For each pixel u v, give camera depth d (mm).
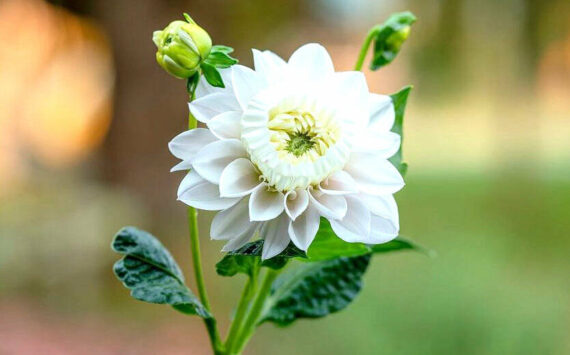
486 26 4105
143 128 2732
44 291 2188
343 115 428
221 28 2879
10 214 2312
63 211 2412
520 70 4152
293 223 421
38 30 3240
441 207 3697
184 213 2779
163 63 437
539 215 3473
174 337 2018
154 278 490
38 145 3332
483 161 4695
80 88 3260
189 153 424
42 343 1826
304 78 433
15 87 3336
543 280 2494
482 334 2002
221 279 2439
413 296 2254
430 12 4230
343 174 425
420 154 5086
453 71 4316
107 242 2400
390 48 518
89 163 2883
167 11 2719
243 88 421
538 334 2006
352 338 1994
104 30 2770
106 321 2078
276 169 415
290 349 1955
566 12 3994
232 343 507
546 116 4719
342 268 536
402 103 497
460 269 2533
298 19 3514
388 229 426
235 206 424
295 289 535
